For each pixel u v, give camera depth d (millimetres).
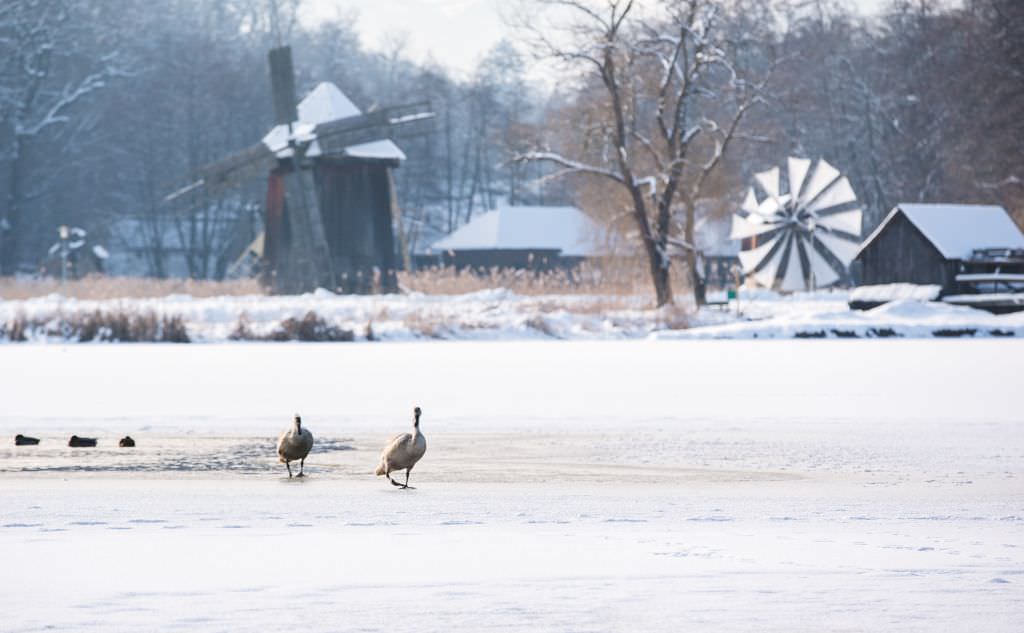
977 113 89812
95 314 43906
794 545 8766
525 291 58219
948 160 92875
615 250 62938
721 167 64500
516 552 8523
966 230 59500
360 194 74562
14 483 12367
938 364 31453
